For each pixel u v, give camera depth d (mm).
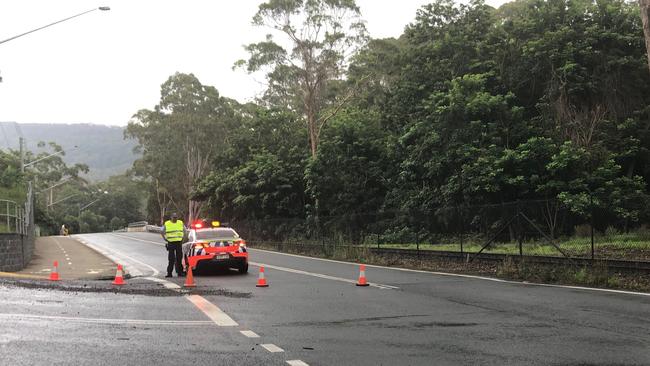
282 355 6879
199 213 62219
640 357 6688
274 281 15758
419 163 30094
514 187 25953
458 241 24062
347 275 17500
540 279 15383
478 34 32188
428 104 30062
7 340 7332
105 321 8938
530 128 26938
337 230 31609
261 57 42406
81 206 121625
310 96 43438
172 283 15141
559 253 17797
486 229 22625
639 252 17047
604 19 28375
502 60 29797
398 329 8570
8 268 20188
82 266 23531
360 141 35500
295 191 41438
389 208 32719
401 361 6609
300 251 31516
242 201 42531
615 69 27094
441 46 31984
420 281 15445
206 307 10656
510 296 12102
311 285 14664
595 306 10477
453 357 6805
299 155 42500
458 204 27609
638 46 27750
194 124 61844
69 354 6703
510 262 16922
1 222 24969
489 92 29078
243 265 18516
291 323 9070
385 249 24578
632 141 25766
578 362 6508
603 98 27172
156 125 63969
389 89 39062
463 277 16453
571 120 26031
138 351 6965
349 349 7227
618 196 23281
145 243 42875
